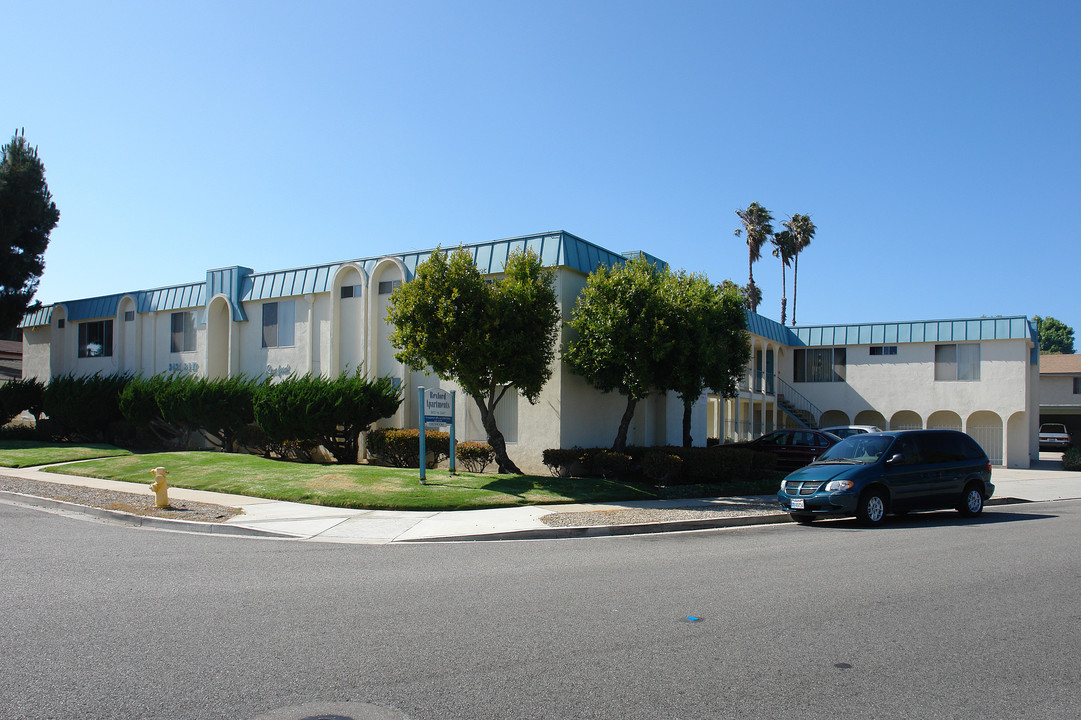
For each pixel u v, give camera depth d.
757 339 33.12
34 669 5.22
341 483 16.33
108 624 6.37
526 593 7.67
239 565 9.20
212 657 5.50
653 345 17.67
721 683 5.04
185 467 19.38
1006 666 5.46
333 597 7.45
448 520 13.14
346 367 22.47
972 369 33.53
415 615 6.75
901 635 6.21
